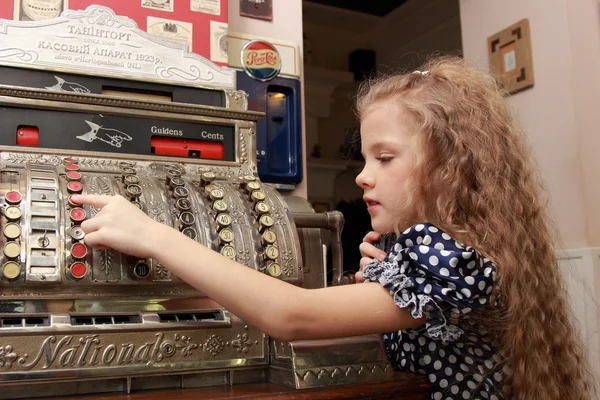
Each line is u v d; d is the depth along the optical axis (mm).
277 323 813
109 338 785
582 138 2217
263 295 812
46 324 762
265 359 907
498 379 942
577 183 2211
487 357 952
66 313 789
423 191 968
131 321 822
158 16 1398
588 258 2143
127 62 1204
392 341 1066
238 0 1614
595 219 2209
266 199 1064
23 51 1110
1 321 752
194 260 804
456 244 878
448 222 938
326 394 813
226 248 954
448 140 985
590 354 2068
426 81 1048
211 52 1449
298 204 1218
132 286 866
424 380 935
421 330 985
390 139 988
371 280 927
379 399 863
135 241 805
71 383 769
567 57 2248
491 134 1020
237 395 772
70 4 1276
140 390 814
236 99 1269
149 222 831
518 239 967
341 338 912
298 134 1597
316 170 4496
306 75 4574
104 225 820
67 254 827
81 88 1137
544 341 948
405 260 885
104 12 1201
